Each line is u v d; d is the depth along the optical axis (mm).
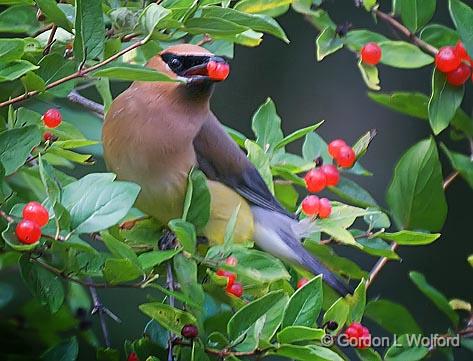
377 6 9180
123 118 8820
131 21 7312
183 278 7336
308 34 14109
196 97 8844
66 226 6543
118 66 6641
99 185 6648
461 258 13945
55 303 7125
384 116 14258
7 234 6605
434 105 8820
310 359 6996
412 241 8320
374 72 9039
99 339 11867
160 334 7949
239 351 7094
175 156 8820
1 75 6836
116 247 6879
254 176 9148
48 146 7887
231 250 7379
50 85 7238
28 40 7633
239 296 7828
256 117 9211
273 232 8938
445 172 14289
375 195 14195
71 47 8023
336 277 8602
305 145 9234
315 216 8234
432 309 13789
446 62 8742
